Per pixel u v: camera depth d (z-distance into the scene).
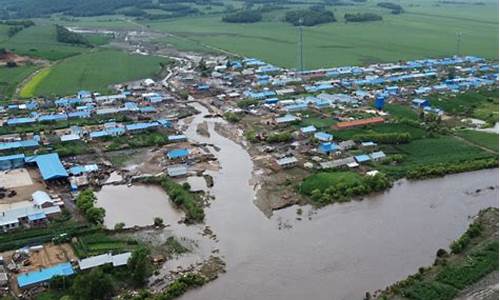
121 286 70.00
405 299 66.75
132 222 87.06
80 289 66.25
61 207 89.88
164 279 71.75
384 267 74.31
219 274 73.25
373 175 98.88
